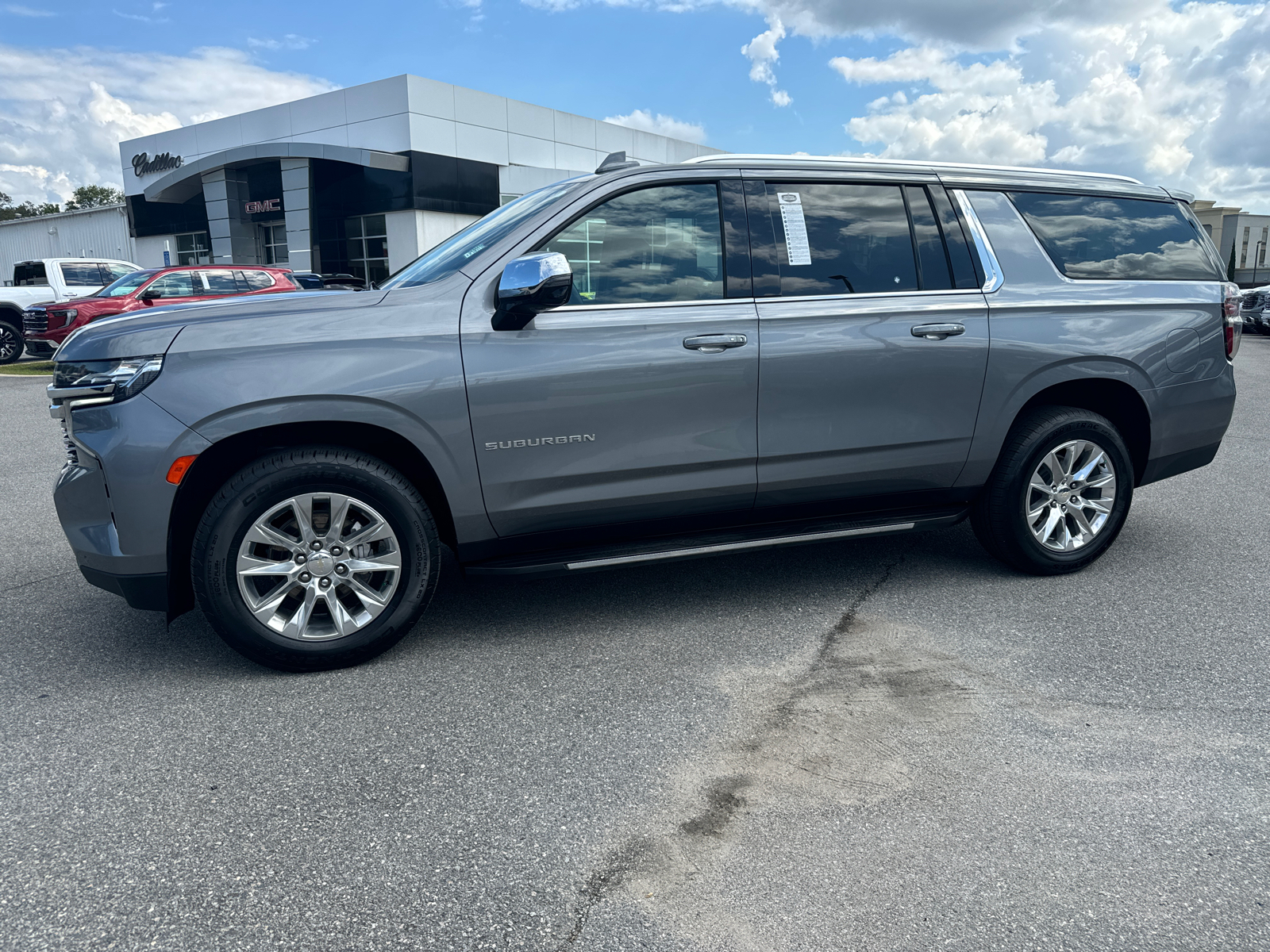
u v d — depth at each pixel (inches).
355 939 70.9
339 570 120.6
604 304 128.0
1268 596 149.5
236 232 1179.3
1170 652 126.5
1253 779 93.2
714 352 130.2
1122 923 72.1
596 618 143.3
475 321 122.0
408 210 1059.9
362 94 1072.2
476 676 121.7
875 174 144.6
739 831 85.1
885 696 113.9
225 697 116.0
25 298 646.5
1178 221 166.4
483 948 69.9
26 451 312.8
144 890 77.0
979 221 149.2
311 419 115.3
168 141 1295.5
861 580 159.9
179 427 111.9
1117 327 153.4
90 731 106.7
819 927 71.8
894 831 84.7
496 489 124.8
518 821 87.2
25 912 74.3
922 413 143.1
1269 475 244.2
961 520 154.3
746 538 138.2
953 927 71.6
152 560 114.8
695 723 107.3
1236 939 70.2
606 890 76.8
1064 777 94.1
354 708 112.3
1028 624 137.9
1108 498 158.7
